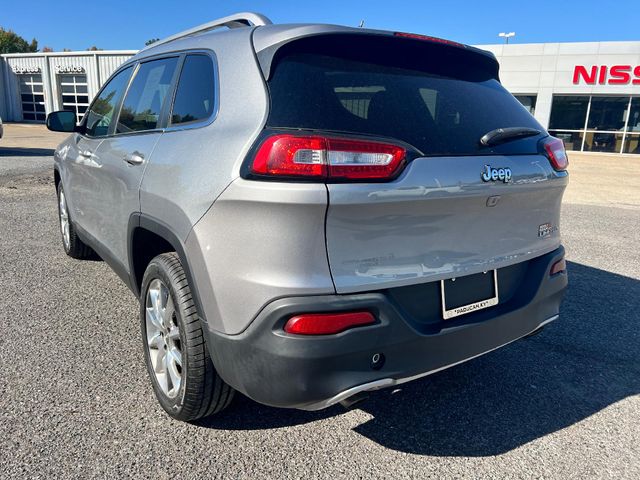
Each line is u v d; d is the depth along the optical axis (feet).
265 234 6.21
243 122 6.81
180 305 7.57
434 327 7.07
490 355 11.32
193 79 8.52
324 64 7.06
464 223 7.27
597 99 77.00
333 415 8.82
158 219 8.11
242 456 7.63
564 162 8.80
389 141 6.49
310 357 6.14
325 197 6.01
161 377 8.65
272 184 6.09
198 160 7.20
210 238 6.75
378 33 7.50
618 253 20.24
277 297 6.18
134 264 9.82
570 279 16.78
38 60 106.32
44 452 7.45
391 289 6.72
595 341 12.11
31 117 110.52
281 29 7.35
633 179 49.01
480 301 7.72
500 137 7.64
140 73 10.97
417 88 7.55
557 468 7.66
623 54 73.92
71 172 14.03
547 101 79.25
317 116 6.52
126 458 7.43
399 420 8.76
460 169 6.97
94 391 9.09
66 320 11.96
